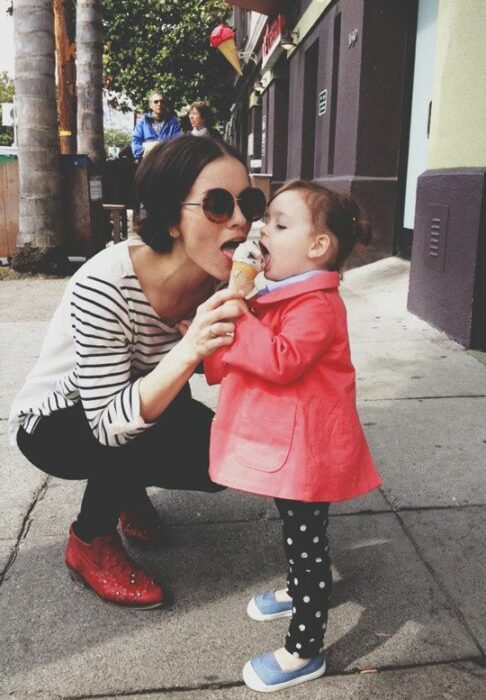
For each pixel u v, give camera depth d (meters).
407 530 2.42
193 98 22.25
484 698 1.67
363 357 4.37
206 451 2.03
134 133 9.79
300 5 11.36
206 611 2.01
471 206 4.33
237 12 23.52
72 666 1.79
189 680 1.74
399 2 7.16
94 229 8.26
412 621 1.94
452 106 4.69
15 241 8.15
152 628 1.93
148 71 21.52
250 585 2.13
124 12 21.08
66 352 1.94
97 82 11.16
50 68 7.45
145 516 2.30
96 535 2.03
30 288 6.98
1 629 1.93
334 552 2.29
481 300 4.41
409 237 7.26
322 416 1.65
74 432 1.96
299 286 1.65
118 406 1.73
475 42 4.27
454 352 4.43
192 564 2.25
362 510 2.55
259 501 2.64
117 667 1.78
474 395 3.68
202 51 21.44
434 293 4.98
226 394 1.71
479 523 2.46
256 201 1.67
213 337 1.61
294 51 12.17
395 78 7.34
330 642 1.86
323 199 1.66
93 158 11.34
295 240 1.67
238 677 1.75
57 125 7.71
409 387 3.81
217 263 1.68
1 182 7.98
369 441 3.13
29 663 1.80
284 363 1.56
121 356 1.80
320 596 1.69
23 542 2.38
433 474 2.82
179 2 21.11
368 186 7.49
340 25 8.12
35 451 2.04
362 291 6.52
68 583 2.14
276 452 1.63
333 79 9.12
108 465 1.94
